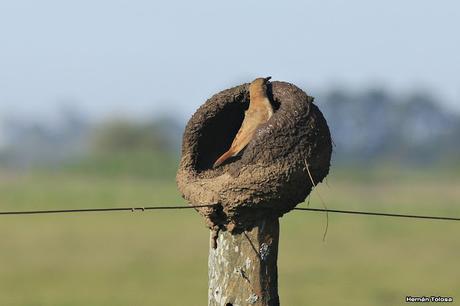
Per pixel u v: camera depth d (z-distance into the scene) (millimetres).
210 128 25156
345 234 108625
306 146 23188
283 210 23594
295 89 23844
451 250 93688
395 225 119062
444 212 131125
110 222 121062
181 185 24516
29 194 152125
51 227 115125
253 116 23922
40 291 67500
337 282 70750
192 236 106500
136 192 155875
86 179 194000
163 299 62094
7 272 77125
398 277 74312
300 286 69125
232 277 23516
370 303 61750
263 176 22953
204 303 60562
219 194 23312
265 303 23484
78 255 88812
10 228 113688
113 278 73250
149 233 109312
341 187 187625
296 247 95688
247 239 23500
